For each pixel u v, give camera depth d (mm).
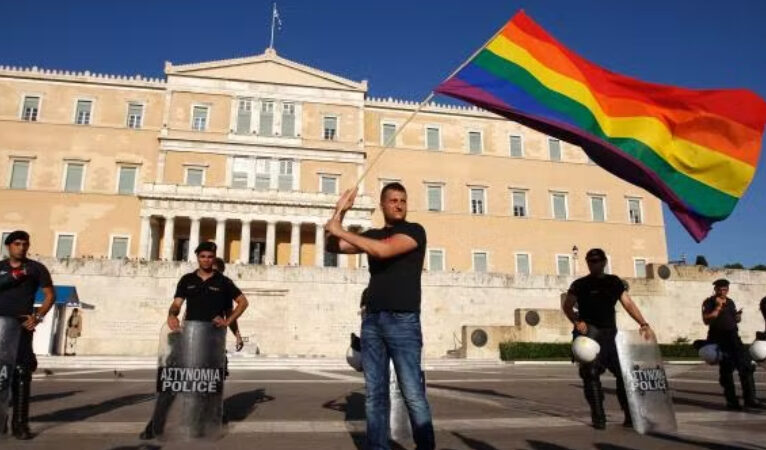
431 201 61312
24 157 53844
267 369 24875
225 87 58500
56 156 54531
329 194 54594
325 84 60781
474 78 8094
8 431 7066
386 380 5137
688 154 8438
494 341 34531
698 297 41281
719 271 42250
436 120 63594
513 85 8211
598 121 8352
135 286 36500
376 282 5191
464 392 13742
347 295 39094
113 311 36000
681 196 8320
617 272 63125
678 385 16078
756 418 8984
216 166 56438
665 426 7508
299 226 53750
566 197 64250
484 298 42156
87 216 53719
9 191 53000
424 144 62531
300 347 37812
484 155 63656
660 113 8594
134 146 56062
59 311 31953
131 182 55312
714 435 7215
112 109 56562
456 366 29422
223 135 57188
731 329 10320
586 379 7977
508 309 42375
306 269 38938
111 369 23484
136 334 35938
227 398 11656
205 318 7594
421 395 4961
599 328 8086
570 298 8328
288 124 59156
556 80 8508
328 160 59094
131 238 53906
